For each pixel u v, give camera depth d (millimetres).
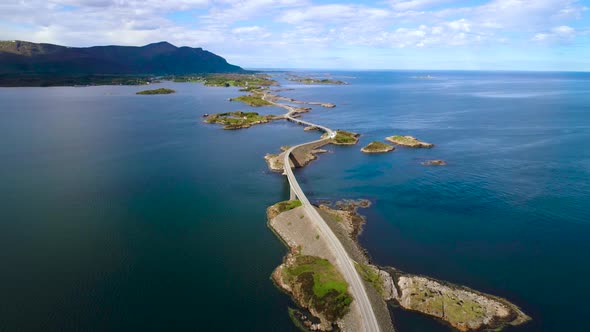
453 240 88875
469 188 120938
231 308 64938
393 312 63844
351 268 70438
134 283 71750
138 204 109812
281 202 106688
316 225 87562
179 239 89188
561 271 75688
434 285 69250
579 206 105375
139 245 86125
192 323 61344
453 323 60750
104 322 61531
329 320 60750
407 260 80375
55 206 107312
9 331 59281
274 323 61500
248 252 83438
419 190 120250
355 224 97250
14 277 73062
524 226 94875
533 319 62312
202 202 111875
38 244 85750
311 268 73188
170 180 131500
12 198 112750
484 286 71188
